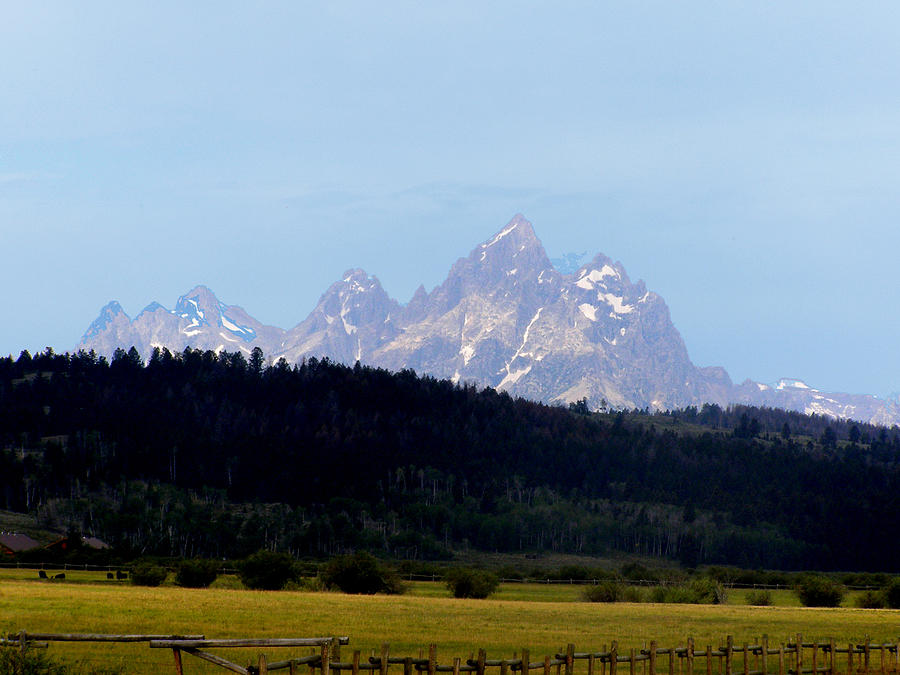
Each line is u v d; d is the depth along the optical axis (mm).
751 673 143750
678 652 134125
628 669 150125
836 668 157500
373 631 195500
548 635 199750
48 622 187750
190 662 144125
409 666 107562
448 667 110250
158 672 134750
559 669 121875
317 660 99062
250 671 93688
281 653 156625
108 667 132250
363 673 111000
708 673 137125
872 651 179625
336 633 188750
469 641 184875
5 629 173875
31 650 97188
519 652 170000
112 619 198125
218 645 93312
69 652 148375
